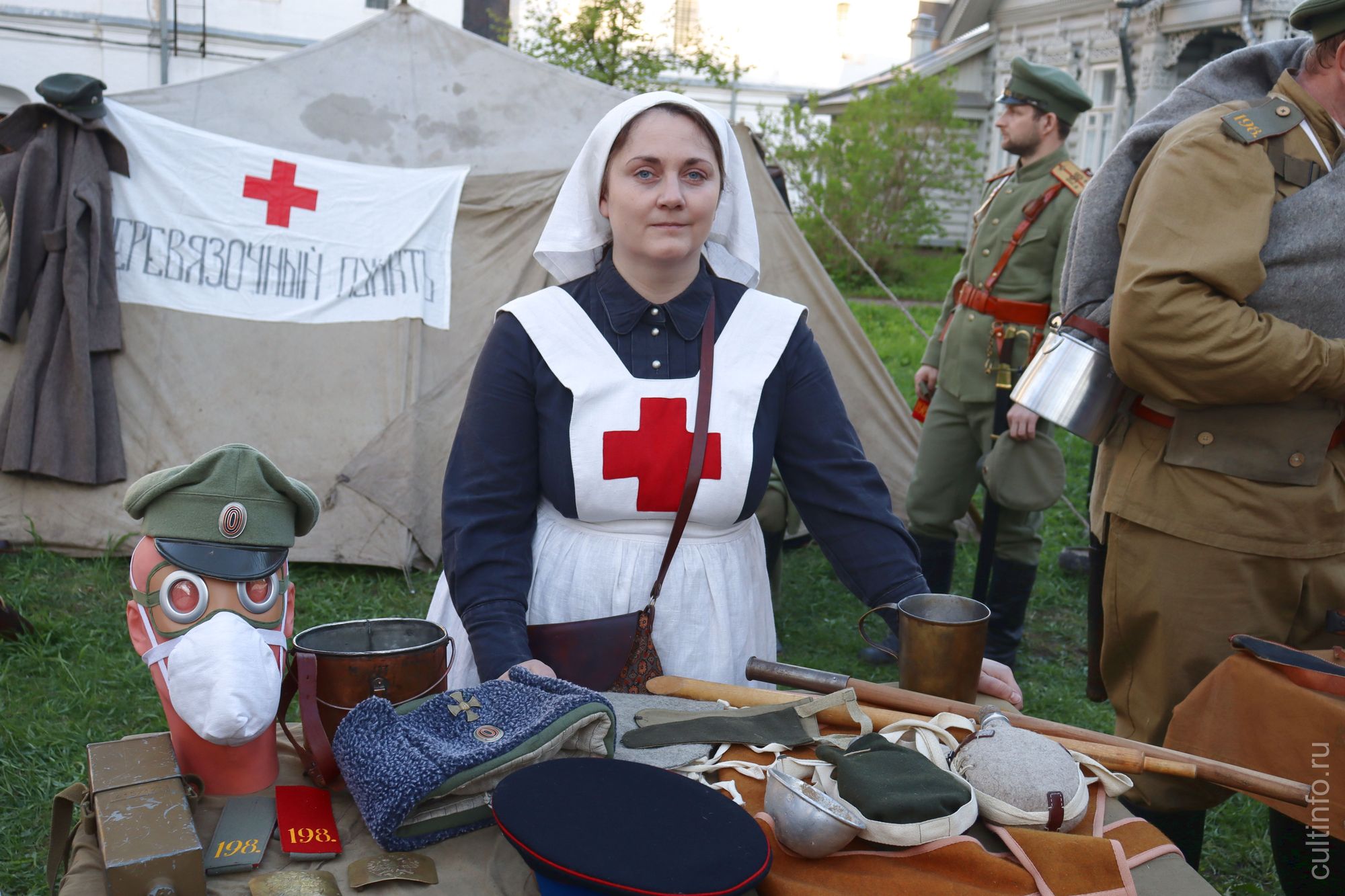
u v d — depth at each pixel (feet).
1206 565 6.72
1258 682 5.42
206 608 4.16
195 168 15.51
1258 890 9.11
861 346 17.04
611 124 5.18
